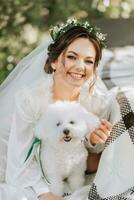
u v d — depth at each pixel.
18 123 2.50
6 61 6.11
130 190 2.40
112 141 2.45
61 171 2.48
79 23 2.50
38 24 7.33
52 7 7.71
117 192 2.40
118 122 2.48
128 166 2.43
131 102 2.50
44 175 2.49
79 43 2.43
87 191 2.47
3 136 2.62
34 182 2.47
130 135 2.45
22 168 2.48
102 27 5.07
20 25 7.09
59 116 2.36
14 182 2.47
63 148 2.41
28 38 7.01
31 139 2.51
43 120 2.39
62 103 2.43
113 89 2.63
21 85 2.66
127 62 3.88
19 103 2.51
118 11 8.25
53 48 2.50
